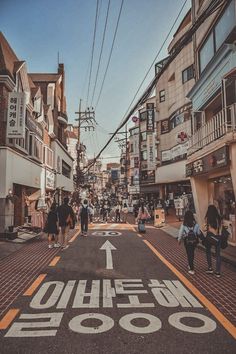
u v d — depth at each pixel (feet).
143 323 15.83
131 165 186.60
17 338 14.12
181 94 95.50
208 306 18.44
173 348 13.20
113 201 221.87
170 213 102.47
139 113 149.07
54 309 17.87
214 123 41.93
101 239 50.90
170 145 105.40
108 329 15.08
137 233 60.75
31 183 66.39
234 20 38.42
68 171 129.29
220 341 13.88
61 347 13.26
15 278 25.26
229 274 26.89
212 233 26.40
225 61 40.50
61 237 44.78
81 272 27.30
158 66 110.52
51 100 94.17
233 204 41.37
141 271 27.73
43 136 80.33
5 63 52.21
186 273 27.09
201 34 52.08
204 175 51.03
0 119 50.62
